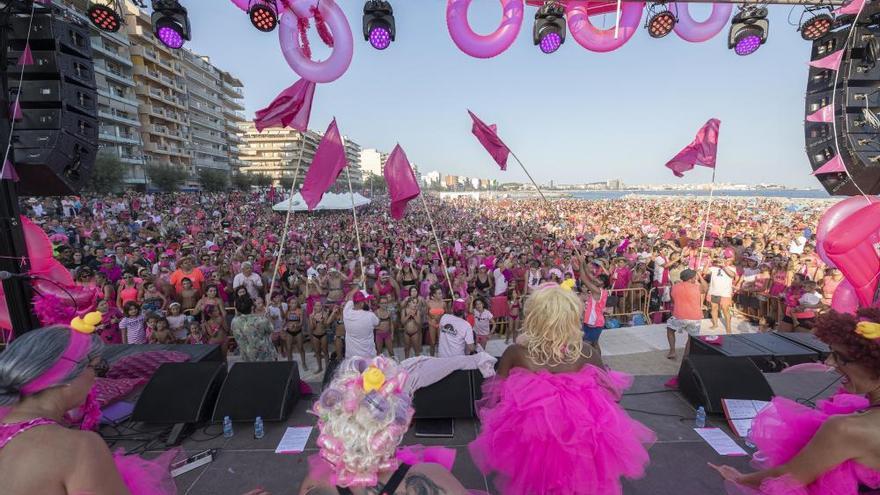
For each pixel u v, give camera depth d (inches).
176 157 2588.6
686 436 140.0
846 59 180.4
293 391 159.0
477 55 203.5
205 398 147.1
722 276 306.7
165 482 84.7
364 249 612.4
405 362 158.4
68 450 48.8
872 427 58.4
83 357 56.1
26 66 154.8
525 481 92.0
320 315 254.5
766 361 189.8
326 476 50.1
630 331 292.5
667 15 201.3
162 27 185.8
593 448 88.7
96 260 391.5
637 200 2699.3
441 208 2128.4
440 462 64.2
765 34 208.7
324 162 265.4
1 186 139.9
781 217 1248.2
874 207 162.6
